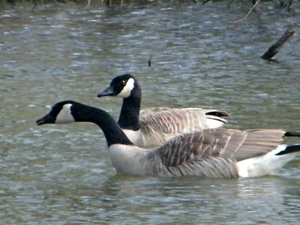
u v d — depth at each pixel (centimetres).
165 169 1468
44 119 1568
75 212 1273
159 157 1480
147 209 1287
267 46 2719
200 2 3494
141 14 3234
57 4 3397
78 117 1550
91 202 1323
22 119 1855
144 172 1486
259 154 1441
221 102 1998
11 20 3061
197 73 2331
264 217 1245
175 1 3503
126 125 1764
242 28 2997
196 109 1828
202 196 1351
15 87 2150
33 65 2409
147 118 1798
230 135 1468
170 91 2120
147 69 2378
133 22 3072
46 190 1387
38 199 1339
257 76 2300
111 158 1519
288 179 1445
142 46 2689
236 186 1402
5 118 1859
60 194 1366
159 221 1229
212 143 1461
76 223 1223
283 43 2528
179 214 1261
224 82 2222
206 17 3180
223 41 2784
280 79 2259
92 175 1484
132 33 2883
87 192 1380
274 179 1444
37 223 1223
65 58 2511
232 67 2414
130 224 1218
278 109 1923
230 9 3344
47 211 1278
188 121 1788
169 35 2856
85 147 1664
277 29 2991
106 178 1465
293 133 1453
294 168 1523
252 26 3039
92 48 2648
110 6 3384
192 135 1488
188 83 2212
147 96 2069
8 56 2520
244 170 1439
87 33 2869
